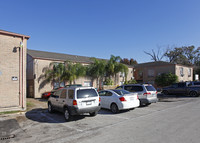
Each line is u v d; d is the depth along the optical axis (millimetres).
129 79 31172
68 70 19391
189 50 44594
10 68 9945
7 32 9812
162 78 25703
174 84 19203
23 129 6570
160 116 8172
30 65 19719
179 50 45500
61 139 5332
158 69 29469
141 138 5043
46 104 12844
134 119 7781
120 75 28641
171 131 5590
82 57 27672
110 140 5008
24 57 10531
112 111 9594
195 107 10484
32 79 19031
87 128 6512
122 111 10016
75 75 19688
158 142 4652
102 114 9328
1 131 6309
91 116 8766
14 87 10047
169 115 8312
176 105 11797
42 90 18891
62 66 19328
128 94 9453
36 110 10367
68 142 5039
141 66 32656
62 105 8305
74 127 6715
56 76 19234
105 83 24531
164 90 20000
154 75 29969
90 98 7879
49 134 5883
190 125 6238
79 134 5781
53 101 9312
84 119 8109
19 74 10273
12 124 7320
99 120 7832
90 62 23906
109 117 8453
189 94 17656
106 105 10086
